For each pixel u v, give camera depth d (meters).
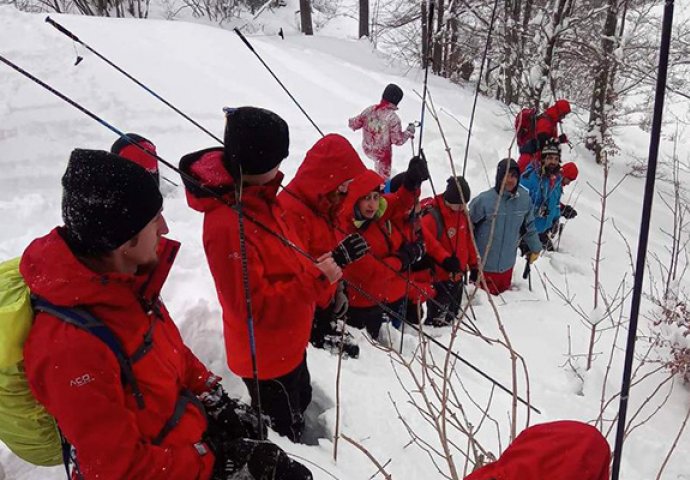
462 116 10.88
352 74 11.70
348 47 15.06
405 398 3.40
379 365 3.71
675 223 5.23
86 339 1.47
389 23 16.69
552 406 3.66
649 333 4.85
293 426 2.84
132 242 1.56
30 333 1.49
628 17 12.77
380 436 3.05
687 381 4.07
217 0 21.22
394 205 3.82
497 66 13.24
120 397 1.54
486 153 9.36
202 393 2.01
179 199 5.76
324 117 9.16
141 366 1.62
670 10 1.16
